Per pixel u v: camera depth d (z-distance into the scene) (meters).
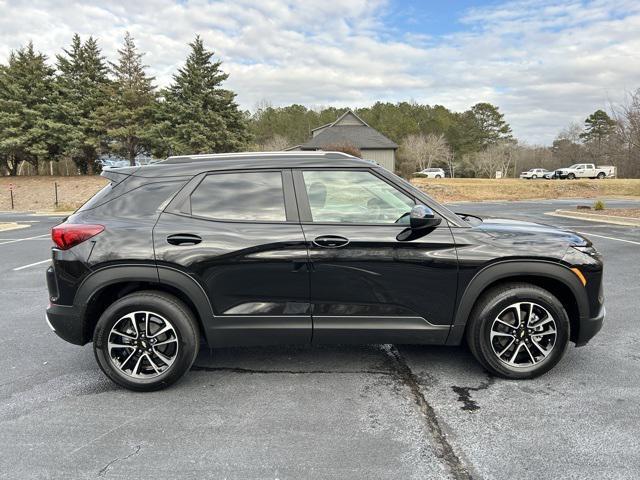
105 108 31.31
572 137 70.75
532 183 34.44
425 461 2.45
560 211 16.94
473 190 30.11
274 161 3.40
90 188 28.56
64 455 2.54
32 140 30.27
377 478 2.31
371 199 3.35
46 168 34.78
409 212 3.33
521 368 3.36
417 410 3.00
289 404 3.10
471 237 3.27
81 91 31.86
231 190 3.33
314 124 73.06
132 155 33.31
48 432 2.78
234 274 3.20
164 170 3.39
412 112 83.69
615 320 4.72
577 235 3.52
